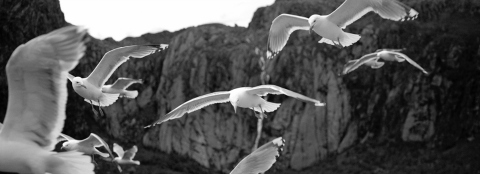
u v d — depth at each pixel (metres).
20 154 7.36
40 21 31.42
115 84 16.62
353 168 28.89
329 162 29.62
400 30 31.69
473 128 30.48
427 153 29.53
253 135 30.27
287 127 30.05
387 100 30.88
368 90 30.80
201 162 30.42
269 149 10.56
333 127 30.20
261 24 33.97
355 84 30.77
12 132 7.39
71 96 31.69
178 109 14.72
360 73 30.84
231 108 30.58
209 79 31.89
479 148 29.22
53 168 7.49
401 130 30.58
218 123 30.64
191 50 33.09
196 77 32.22
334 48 30.80
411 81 31.00
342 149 30.05
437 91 31.00
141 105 33.25
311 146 29.91
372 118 30.64
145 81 33.78
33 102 7.22
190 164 30.47
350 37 15.42
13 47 30.69
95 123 32.59
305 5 33.25
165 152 31.27
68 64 6.86
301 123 30.05
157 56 34.19
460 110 30.88
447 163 28.62
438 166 28.45
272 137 30.05
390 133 30.56
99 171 28.27
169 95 32.69
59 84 7.02
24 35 30.91
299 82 30.42
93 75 16.22
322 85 30.47
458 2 33.56
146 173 29.30
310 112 30.12
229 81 31.53
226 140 30.45
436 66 31.27
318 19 15.34
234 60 31.59
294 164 29.59
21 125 7.36
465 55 31.47
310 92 30.36
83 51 6.82
